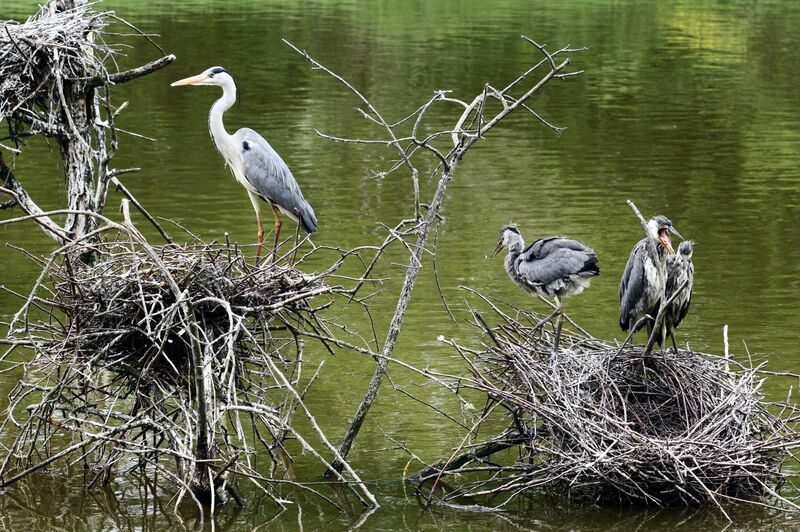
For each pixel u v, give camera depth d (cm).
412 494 1164
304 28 4409
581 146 2803
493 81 3506
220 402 1112
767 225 2156
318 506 1134
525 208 2256
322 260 1939
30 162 2552
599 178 2505
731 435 1095
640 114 3150
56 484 1179
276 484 1188
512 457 1277
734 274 1867
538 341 1188
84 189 1349
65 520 1094
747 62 3891
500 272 1886
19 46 1286
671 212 2245
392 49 4012
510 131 2967
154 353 1102
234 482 1195
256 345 1111
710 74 3691
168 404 1352
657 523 1084
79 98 1343
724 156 2706
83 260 1312
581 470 1058
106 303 1062
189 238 2019
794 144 2822
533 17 4809
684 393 1120
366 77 3534
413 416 1362
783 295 1755
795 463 1224
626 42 4244
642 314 1230
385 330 1639
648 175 2533
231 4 4984
